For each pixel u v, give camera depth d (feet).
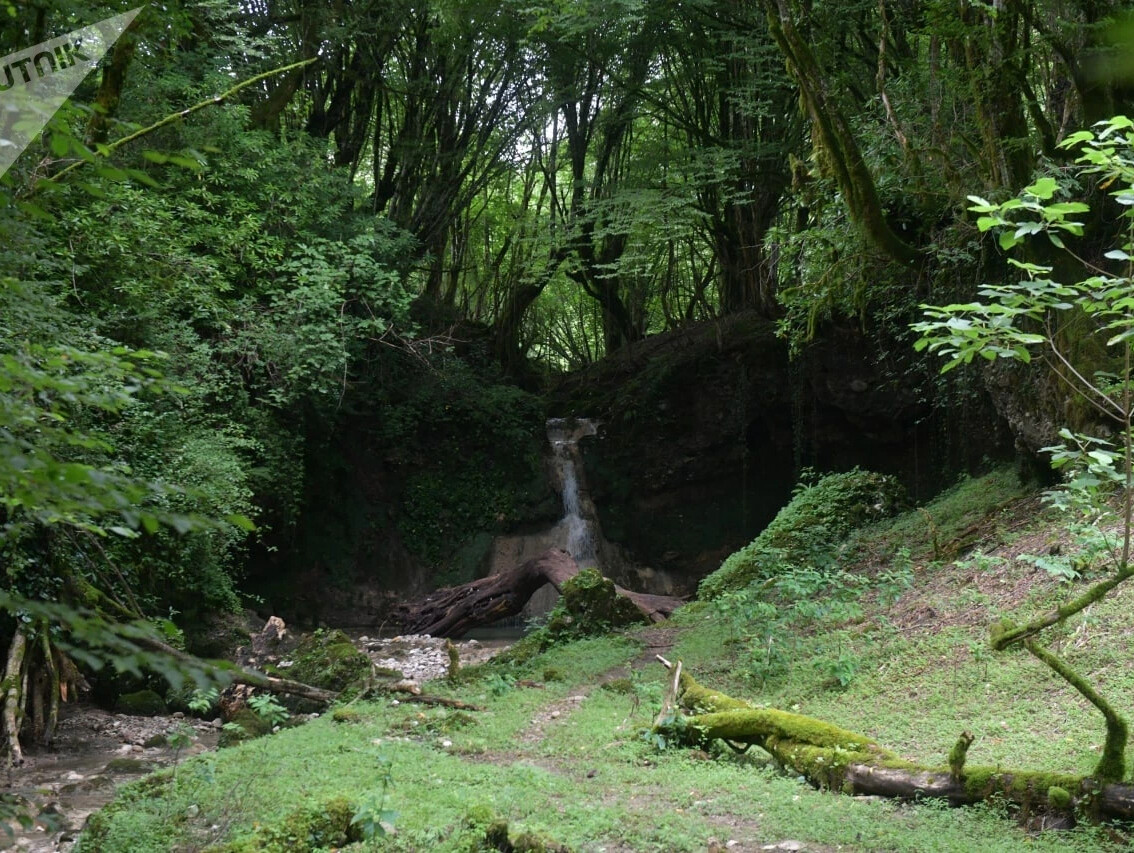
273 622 48.39
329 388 69.41
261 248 52.80
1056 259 36.27
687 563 87.30
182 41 55.62
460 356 92.58
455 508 83.97
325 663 38.40
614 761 24.35
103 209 36.88
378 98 87.92
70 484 6.88
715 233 90.74
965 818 18.28
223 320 49.85
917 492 74.08
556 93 85.40
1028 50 34.96
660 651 39.11
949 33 36.50
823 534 49.83
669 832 18.29
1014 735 23.12
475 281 112.68
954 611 33.06
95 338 30.40
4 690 32.30
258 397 55.72
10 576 31.22
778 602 43.42
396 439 83.10
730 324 89.45
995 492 46.09
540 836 17.08
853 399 79.25
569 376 100.99
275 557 74.23
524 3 66.74
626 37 77.41
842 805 19.63
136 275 40.32
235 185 56.80
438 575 82.07
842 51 53.83
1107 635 26.76
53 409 8.93
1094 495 19.53
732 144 73.31
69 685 37.01
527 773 22.61
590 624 43.47
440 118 88.43
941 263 43.29
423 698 33.40
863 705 27.81
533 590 60.80
